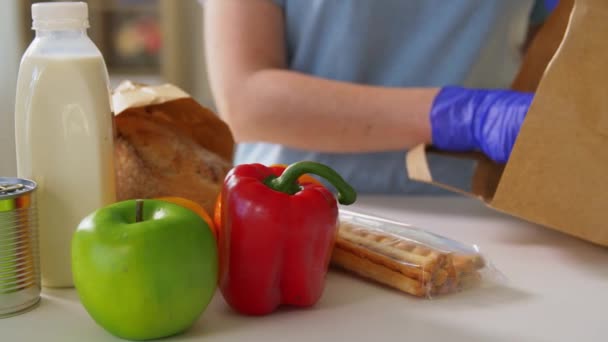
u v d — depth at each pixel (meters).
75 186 0.91
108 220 0.83
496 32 1.42
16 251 0.87
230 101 1.32
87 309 0.83
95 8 3.92
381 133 1.23
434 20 1.40
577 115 0.97
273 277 0.87
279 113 1.28
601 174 0.97
